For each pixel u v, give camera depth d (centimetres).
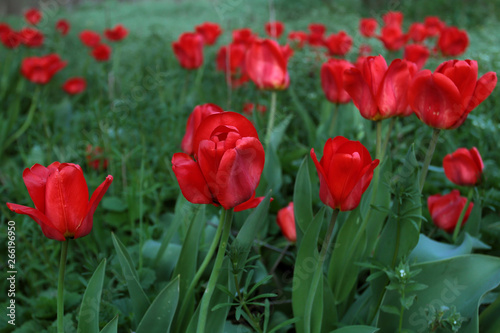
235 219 176
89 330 111
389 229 128
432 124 119
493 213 187
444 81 111
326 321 134
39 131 331
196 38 317
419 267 129
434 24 431
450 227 167
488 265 125
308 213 142
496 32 517
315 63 388
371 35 433
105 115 283
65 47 688
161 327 114
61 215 93
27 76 343
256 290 167
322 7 985
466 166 153
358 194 102
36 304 165
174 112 306
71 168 90
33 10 539
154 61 474
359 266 142
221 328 117
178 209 164
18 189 249
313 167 189
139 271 160
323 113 279
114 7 1459
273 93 193
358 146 99
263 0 1095
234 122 96
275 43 183
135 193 213
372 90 124
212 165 90
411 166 121
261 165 93
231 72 298
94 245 200
